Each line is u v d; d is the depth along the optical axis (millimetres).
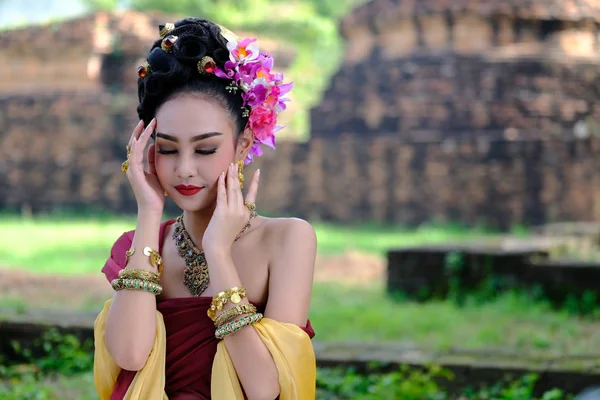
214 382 2814
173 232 3129
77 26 27500
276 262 2994
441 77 24359
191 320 2906
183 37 2961
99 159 27156
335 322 10484
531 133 23859
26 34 27531
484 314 11070
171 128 2938
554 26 24484
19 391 6344
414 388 6652
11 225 24438
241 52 2992
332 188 24875
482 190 23359
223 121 2959
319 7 40438
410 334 9703
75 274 14703
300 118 32625
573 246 15586
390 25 25203
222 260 2879
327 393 6887
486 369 7094
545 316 10977
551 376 6949
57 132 27359
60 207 27250
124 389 2914
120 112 27156
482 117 23984
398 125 24672
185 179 2943
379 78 25078
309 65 37094
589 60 24516
